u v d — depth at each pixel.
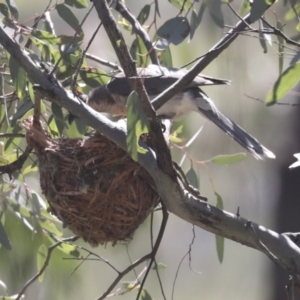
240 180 14.40
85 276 13.57
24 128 7.44
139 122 5.82
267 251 6.39
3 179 8.86
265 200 14.27
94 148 7.05
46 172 7.19
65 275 10.94
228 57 11.78
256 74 12.31
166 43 7.15
